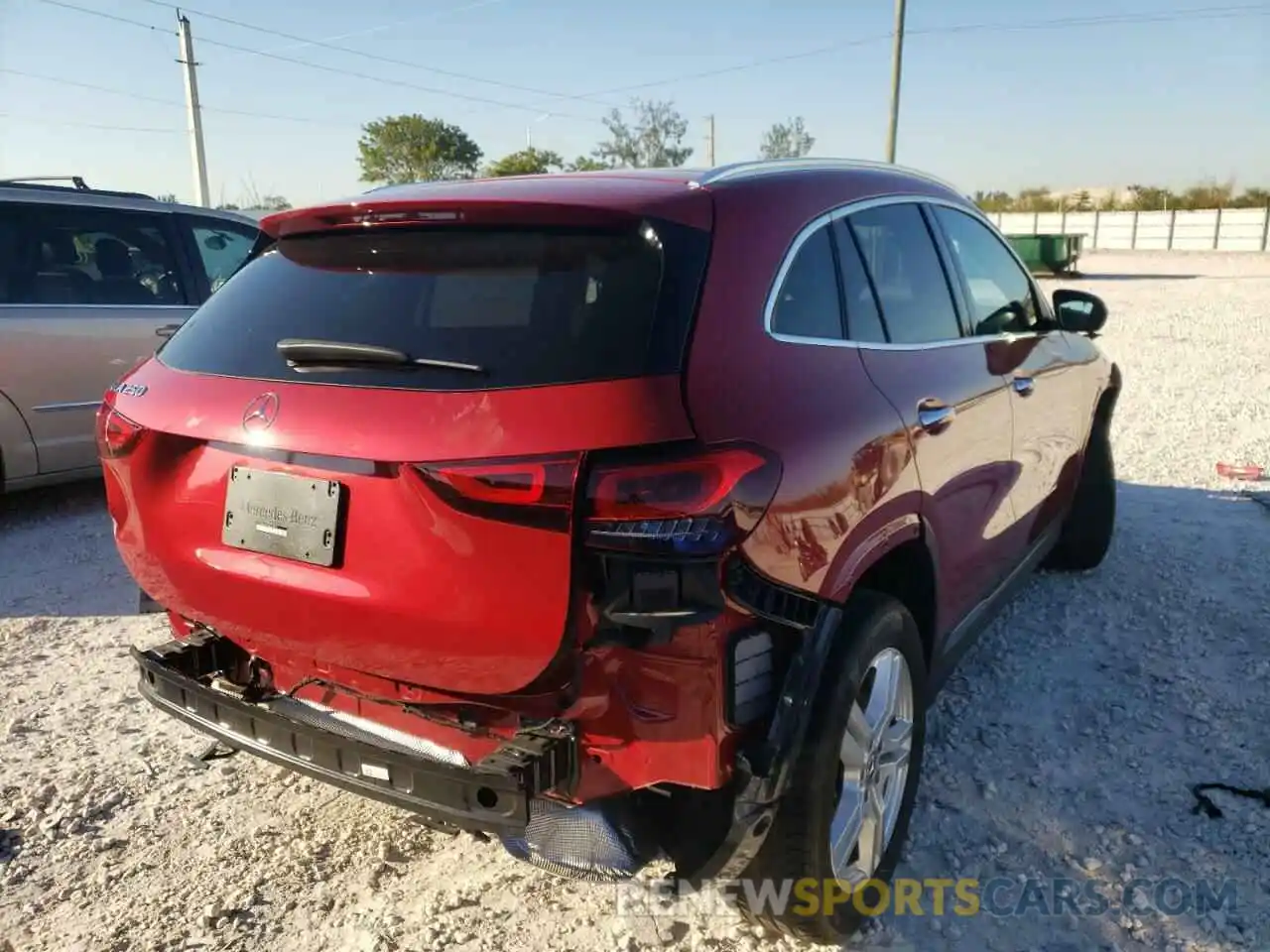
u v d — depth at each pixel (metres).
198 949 2.62
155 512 2.58
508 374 2.12
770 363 2.33
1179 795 3.21
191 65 26.52
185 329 2.82
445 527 2.06
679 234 2.28
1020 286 4.11
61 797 3.27
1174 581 4.96
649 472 1.97
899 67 29.08
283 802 3.27
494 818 2.08
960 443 3.07
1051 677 4.00
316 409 2.25
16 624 4.68
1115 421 8.88
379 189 2.91
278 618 2.37
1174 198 56.94
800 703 2.22
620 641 2.01
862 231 2.95
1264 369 11.87
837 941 2.57
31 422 5.98
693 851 2.24
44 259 6.09
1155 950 2.59
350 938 2.65
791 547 2.18
